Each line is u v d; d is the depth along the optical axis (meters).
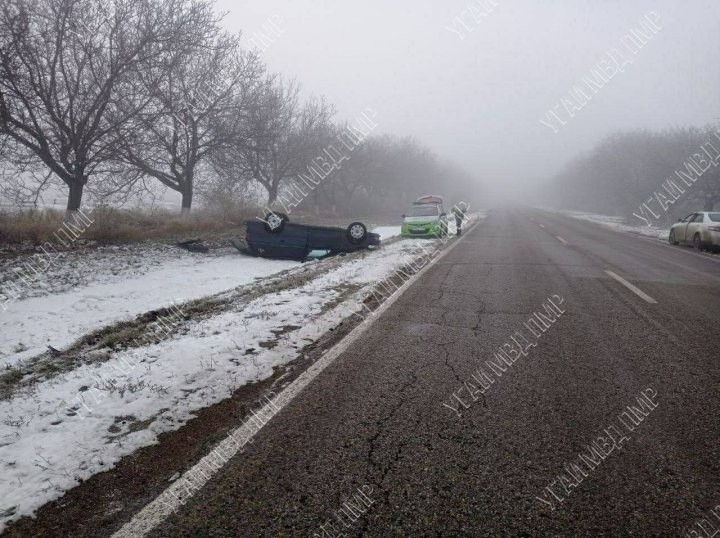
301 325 5.46
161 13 12.48
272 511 2.23
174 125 15.12
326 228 12.72
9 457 2.73
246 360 4.26
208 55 14.81
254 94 17.08
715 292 7.48
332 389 3.61
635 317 5.81
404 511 2.21
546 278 8.69
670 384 3.69
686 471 2.53
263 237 12.62
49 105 11.12
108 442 2.91
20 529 2.15
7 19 10.02
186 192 17.48
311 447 2.79
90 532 2.13
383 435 2.90
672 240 16.88
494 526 2.11
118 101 12.35
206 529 2.12
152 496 2.38
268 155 23.08
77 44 11.34
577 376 3.86
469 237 18.23
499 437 2.87
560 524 2.13
